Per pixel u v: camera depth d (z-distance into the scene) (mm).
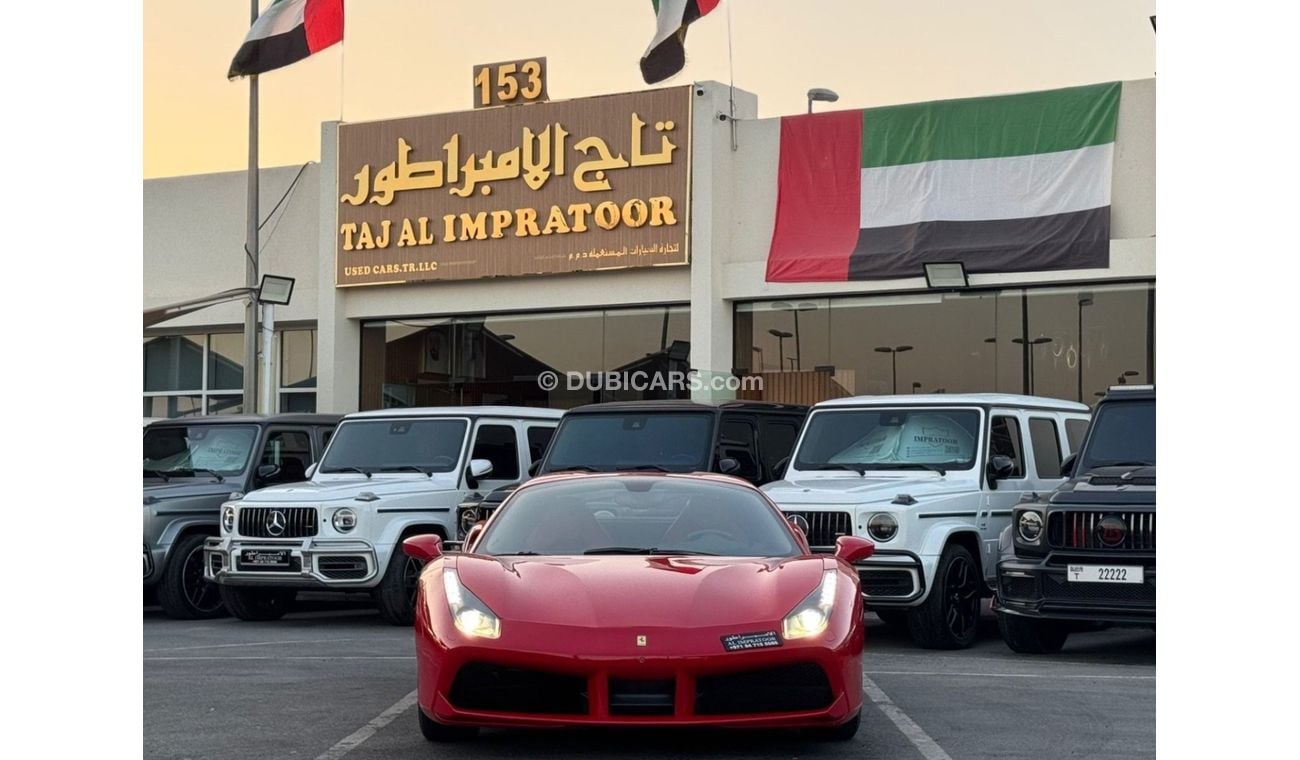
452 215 23047
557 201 22312
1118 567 10438
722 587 7238
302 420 16281
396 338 24000
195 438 15914
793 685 6918
